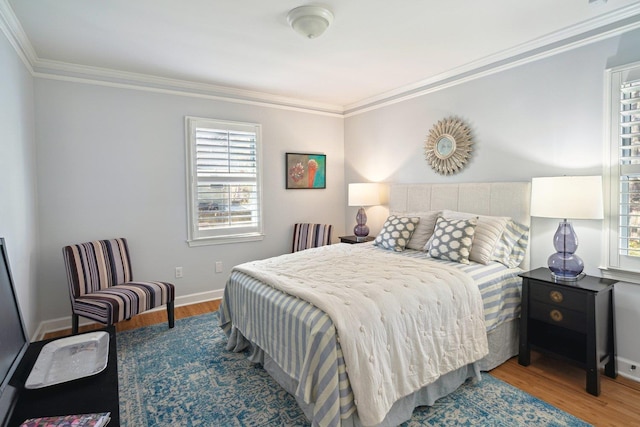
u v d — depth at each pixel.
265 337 2.23
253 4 2.19
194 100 3.86
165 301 3.15
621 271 2.37
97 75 3.32
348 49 2.92
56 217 3.19
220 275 4.13
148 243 3.66
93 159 3.34
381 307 1.86
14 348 1.32
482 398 2.12
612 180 2.40
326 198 4.94
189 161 3.84
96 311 2.72
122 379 2.37
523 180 2.94
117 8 2.22
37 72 3.05
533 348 2.47
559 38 2.64
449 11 2.30
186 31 2.56
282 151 4.51
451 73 3.46
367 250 3.30
